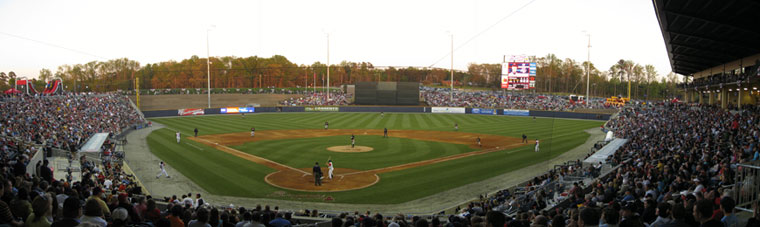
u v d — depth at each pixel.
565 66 168.50
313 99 102.69
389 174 31.20
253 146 44.31
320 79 157.88
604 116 78.38
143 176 29.86
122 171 30.03
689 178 16.27
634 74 160.38
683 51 48.38
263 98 107.94
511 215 16.14
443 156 38.97
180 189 26.59
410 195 25.75
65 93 77.94
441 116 86.94
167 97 102.94
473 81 174.12
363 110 94.94
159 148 42.53
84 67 132.00
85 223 5.78
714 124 34.19
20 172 13.37
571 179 24.95
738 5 23.98
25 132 36.62
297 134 55.66
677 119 47.41
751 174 10.89
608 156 30.98
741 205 10.28
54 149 29.70
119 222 6.85
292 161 35.94
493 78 173.00
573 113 82.62
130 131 57.12
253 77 149.50
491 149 43.62
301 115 86.31
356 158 37.62
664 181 16.44
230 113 87.94
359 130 61.12
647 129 44.22
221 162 35.22
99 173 25.94
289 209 22.70
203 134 54.78
